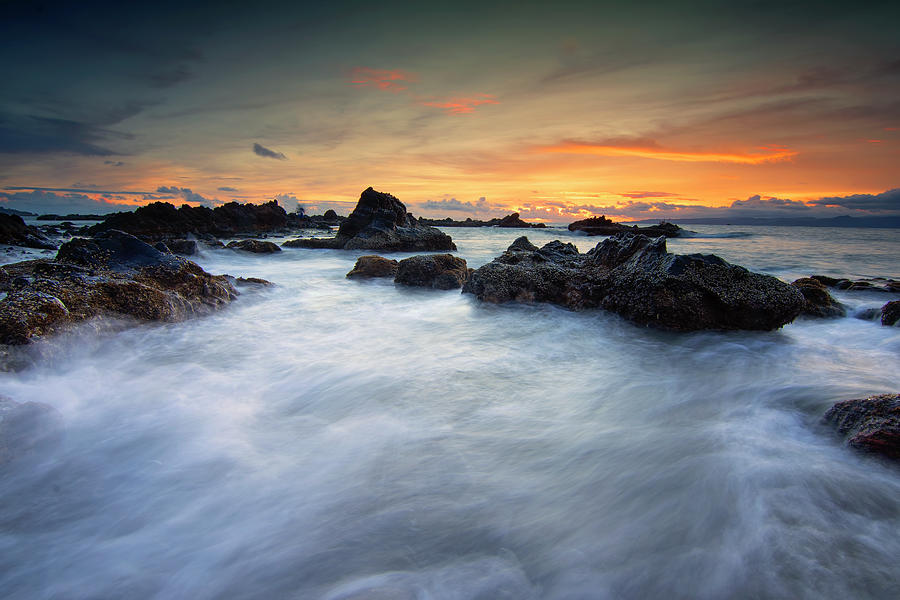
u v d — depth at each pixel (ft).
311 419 16.12
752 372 20.76
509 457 13.44
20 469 12.49
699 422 15.34
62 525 10.69
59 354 19.43
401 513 10.87
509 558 9.43
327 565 9.39
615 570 8.95
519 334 27.86
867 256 83.61
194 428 15.12
